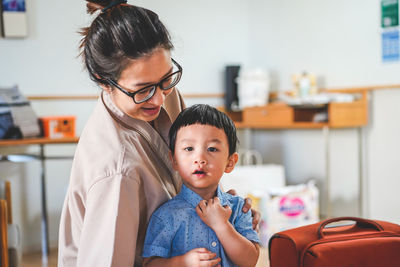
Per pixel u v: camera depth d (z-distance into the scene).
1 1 3.30
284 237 1.11
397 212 3.13
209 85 4.19
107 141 0.96
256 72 3.84
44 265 3.13
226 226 0.98
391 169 3.15
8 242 2.17
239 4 4.34
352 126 3.34
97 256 0.86
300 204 3.04
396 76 3.07
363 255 1.06
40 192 3.49
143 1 3.86
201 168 1.02
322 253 1.03
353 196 3.43
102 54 0.93
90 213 0.89
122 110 1.01
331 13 3.54
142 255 1.00
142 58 0.90
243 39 4.38
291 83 3.96
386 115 3.16
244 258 1.00
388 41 3.11
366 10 3.26
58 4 3.47
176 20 4.02
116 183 0.90
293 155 3.99
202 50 4.14
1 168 3.35
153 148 1.08
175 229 1.00
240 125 3.83
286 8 3.96
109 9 0.97
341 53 3.48
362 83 3.32
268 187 3.52
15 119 2.75
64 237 1.01
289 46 3.95
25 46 3.39
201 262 0.92
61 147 3.55
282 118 3.48
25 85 3.40
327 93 3.45
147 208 1.01
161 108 1.12
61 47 3.50
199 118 1.05
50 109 3.49
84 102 3.61
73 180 0.96
